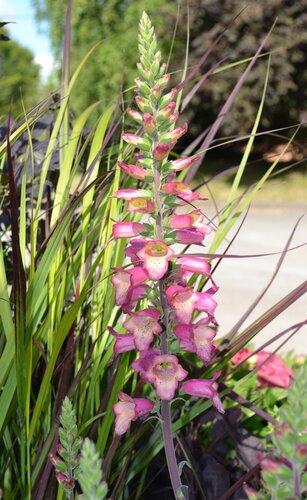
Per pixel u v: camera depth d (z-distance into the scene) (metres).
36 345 0.85
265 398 1.41
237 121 10.55
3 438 0.86
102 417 0.96
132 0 9.92
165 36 9.85
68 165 1.00
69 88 1.08
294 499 0.43
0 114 1.33
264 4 9.81
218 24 9.95
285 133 11.06
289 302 0.87
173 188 0.68
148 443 0.92
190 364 1.00
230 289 4.10
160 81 0.70
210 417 1.07
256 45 9.95
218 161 10.52
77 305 0.79
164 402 0.71
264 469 0.44
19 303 0.77
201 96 10.20
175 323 0.71
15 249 0.74
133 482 1.04
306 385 0.43
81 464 0.45
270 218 7.39
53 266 0.92
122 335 0.74
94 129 1.12
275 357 1.49
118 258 0.95
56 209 0.98
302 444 0.43
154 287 0.72
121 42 9.91
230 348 0.91
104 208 1.03
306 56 10.56
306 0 9.91
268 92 10.29
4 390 0.82
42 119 1.25
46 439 0.82
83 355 0.99
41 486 0.82
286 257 5.14
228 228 1.00
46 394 0.87
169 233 0.71
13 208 0.72
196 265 0.70
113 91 9.98
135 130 1.27
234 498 0.95
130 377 1.04
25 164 0.95
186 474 0.99
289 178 8.93
